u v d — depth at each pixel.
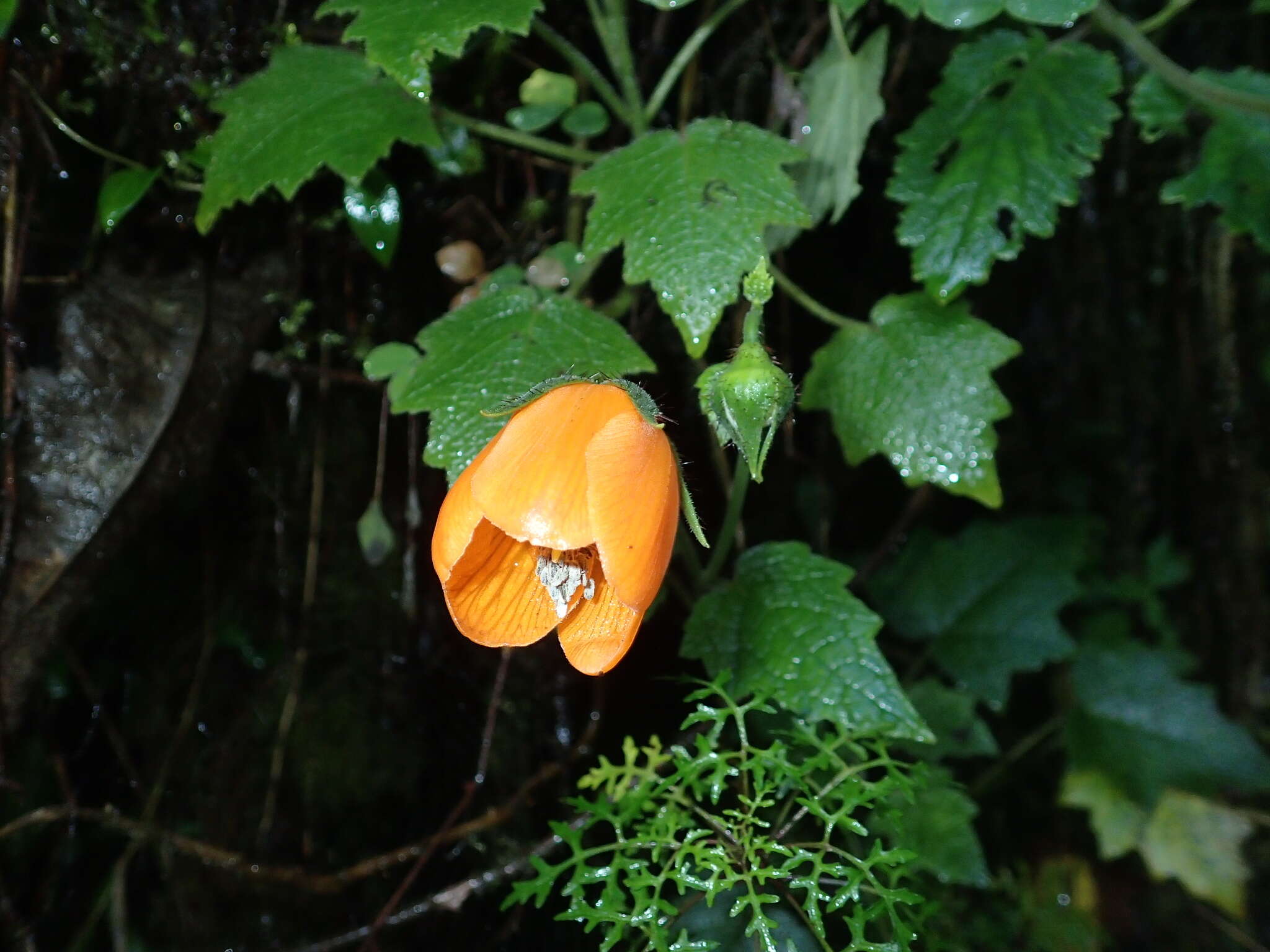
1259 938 0.35
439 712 0.30
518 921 0.29
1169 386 0.36
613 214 0.23
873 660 0.23
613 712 0.30
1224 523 0.38
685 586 0.29
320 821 0.30
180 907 0.29
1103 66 0.25
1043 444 0.37
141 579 0.28
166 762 0.29
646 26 0.29
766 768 0.24
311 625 0.30
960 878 0.26
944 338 0.25
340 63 0.25
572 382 0.21
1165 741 0.34
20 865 0.28
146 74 0.26
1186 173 0.33
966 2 0.24
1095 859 0.37
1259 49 0.34
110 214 0.25
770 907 0.24
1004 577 0.33
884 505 0.35
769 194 0.23
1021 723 0.37
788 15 0.29
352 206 0.26
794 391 0.21
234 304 0.27
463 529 0.20
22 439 0.25
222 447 0.28
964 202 0.24
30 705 0.27
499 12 0.22
